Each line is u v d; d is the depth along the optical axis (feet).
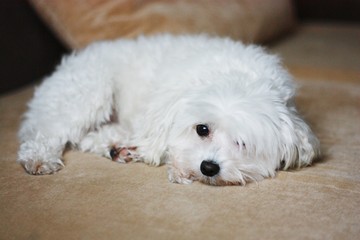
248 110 1.80
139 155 1.99
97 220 1.50
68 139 2.09
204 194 1.69
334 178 1.84
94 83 2.13
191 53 2.13
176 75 2.01
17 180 1.79
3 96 2.85
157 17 3.11
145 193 1.68
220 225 1.48
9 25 2.97
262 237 1.42
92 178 1.80
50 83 2.20
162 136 1.96
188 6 3.38
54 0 2.93
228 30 3.52
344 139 2.25
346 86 3.10
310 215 1.55
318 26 5.09
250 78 1.93
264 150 1.84
